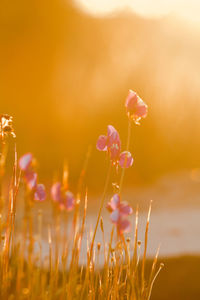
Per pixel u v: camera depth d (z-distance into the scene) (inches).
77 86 560.7
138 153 511.2
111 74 558.3
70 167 471.5
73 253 90.6
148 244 179.2
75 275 91.4
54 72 573.0
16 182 90.4
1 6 579.2
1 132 88.4
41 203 276.2
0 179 83.4
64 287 88.7
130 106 92.7
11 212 90.0
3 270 88.1
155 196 385.7
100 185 448.8
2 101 550.3
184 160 534.3
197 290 160.9
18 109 544.4
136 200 368.2
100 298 96.5
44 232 179.9
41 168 466.3
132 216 253.8
